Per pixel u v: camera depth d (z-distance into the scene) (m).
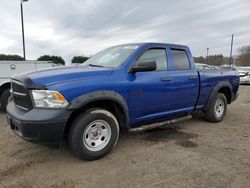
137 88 4.13
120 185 3.07
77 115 3.63
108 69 3.97
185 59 5.20
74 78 3.55
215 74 5.89
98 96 3.62
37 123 3.25
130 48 4.50
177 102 4.93
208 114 6.01
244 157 3.92
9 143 4.52
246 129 5.56
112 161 3.77
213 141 4.71
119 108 4.06
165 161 3.77
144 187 3.03
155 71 4.53
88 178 3.25
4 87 7.18
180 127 5.70
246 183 3.11
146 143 4.57
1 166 3.59
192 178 3.24
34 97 3.38
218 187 3.01
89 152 3.68
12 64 7.36
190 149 4.27
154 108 4.52
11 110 3.75
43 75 3.54
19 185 3.08
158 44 4.67
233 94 6.64
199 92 5.42
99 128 3.80
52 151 4.12
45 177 3.28
